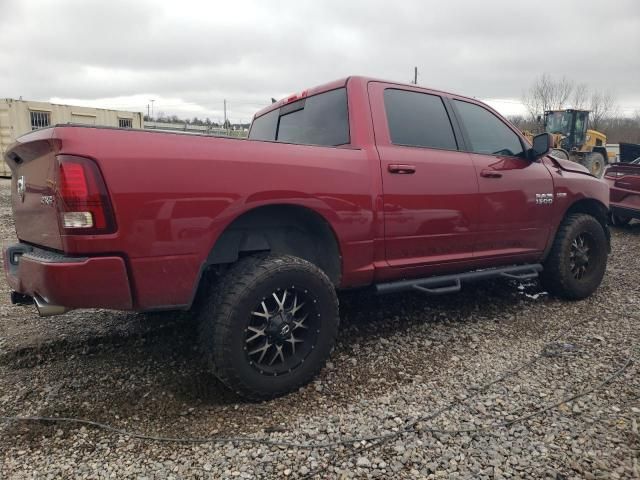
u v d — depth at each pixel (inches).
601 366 121.7
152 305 94.5
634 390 108.7
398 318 159.0
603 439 89.8
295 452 87.0
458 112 151.1
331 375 118.4
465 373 118.9
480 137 155.4
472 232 145.0
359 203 119.3
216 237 98.5
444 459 84.7
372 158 123.3
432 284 139.3
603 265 184.2
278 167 106.0
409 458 85.0
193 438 91.5
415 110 140.3
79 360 125.7
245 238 111.8
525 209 158.4
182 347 133.0
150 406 103.4
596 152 812.0
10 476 80.7
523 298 181.6
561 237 171.8
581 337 142.3
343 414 100.0
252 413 100.9
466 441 89.8
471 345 136.9
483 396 107.0
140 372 119.1
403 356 129.6
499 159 154.9
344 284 121.9
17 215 115.7
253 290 100.0
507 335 144.6
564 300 179.0
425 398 106.5
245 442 90.1
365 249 122.4
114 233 88.4
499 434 92.0
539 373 118.3
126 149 89.3
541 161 170.1
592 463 82.9
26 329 143.7
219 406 103.7
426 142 139.4
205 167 96.6
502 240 154.4
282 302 105.6
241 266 105.2
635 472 80.4
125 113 595.5
